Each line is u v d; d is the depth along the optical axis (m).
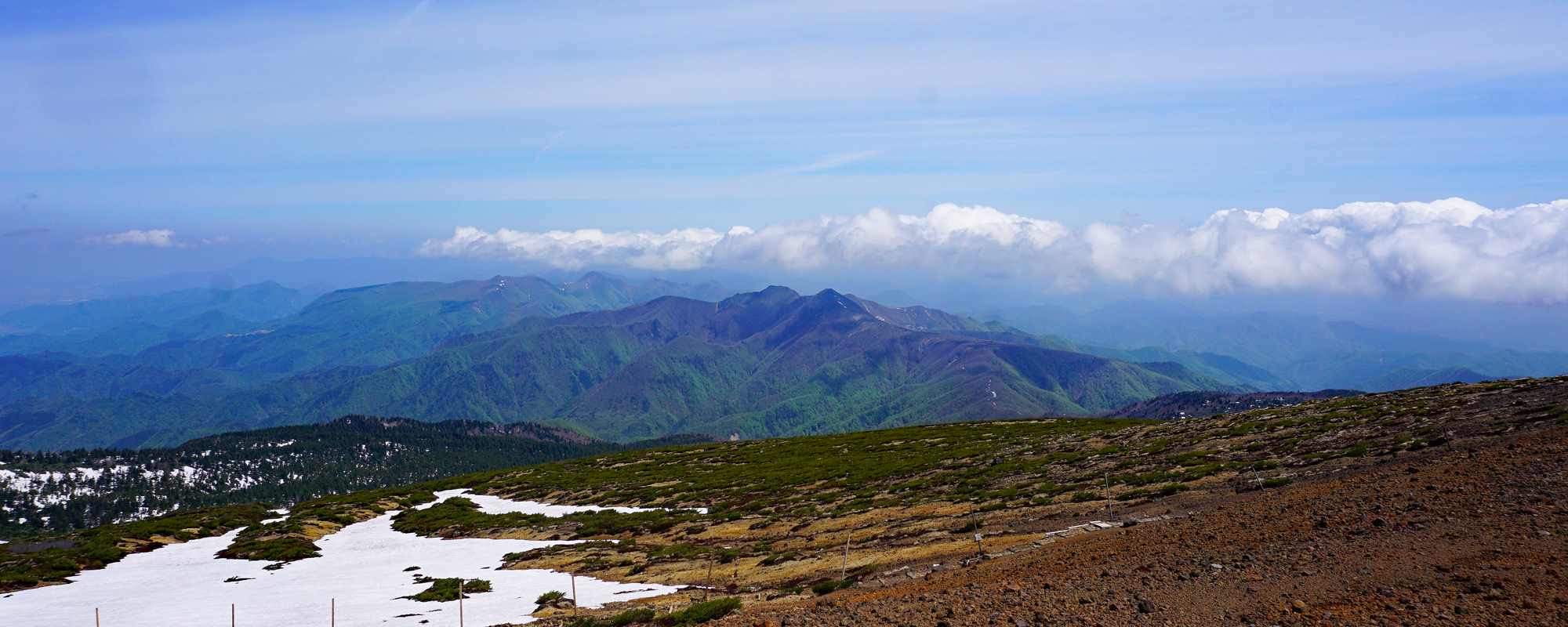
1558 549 24.34
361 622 47.50
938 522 55.72
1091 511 49.84
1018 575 32.34
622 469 152.50
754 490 104.69
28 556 82.81
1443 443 48.78
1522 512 29.28
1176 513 43.94
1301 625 21.34
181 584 69.50
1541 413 49.66
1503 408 56.06
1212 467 59.09
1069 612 24.83
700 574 51.09
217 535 101.62
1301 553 28.84
